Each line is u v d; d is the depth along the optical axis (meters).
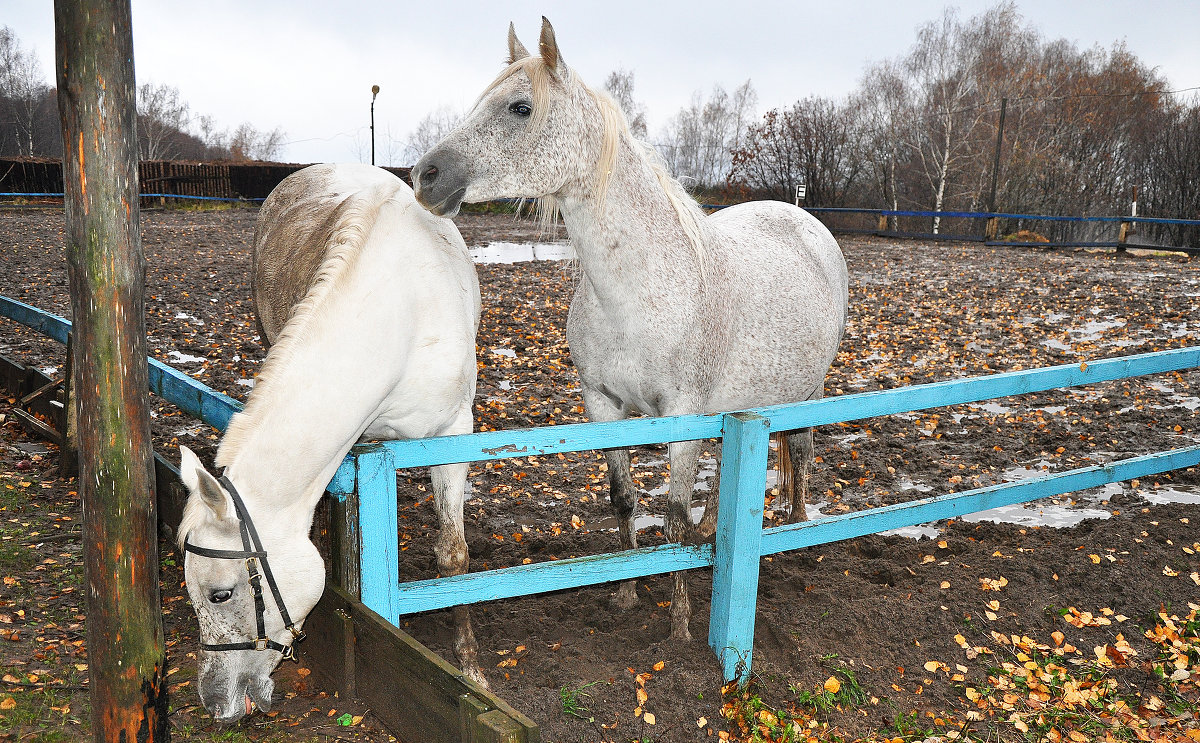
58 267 11.91
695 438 2.70
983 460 5.23
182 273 12.04
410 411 2.69
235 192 27.91
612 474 3.18
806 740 2.49
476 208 27.69
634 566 2.72
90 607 1.77
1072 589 3.50
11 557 3.37
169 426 5.18
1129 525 4.10
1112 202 28.02
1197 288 12.47
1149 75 33.09
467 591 2.49
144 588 1.78
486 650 2.96
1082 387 6.91
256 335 8.25
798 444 4.05
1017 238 22.14
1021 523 4.31
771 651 2.99
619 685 2.68
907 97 31.30
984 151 27.58
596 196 2.78
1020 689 2.83
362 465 2.26
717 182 36.03
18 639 2.77
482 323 9.23
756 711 2.61
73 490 4.15
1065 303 11.12
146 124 57.00
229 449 2.02
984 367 7.65
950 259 16.80
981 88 30.16
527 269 13.88
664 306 2.88
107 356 1.65
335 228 2.65
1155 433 5.69
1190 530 4.08
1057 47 37.12
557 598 3.41
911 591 3.44
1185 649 3.05
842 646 3.01
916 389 3.01
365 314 2.31
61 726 2.29
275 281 3.49
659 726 2.53
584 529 4.19
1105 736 2.60
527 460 5.13
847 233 23.06
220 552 1.97
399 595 2.41
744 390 3.37
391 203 2.76
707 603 3.38
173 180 26.72
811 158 29.11
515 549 3.86
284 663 2.68
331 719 2.38
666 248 2.90
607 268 2.86
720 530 2.74
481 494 4.55
